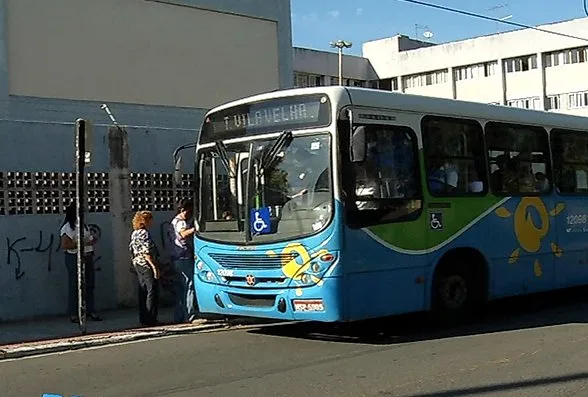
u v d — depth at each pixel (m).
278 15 19.75
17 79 15.27
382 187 10.48
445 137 11.48
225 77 18.62
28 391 8.35
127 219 14.52
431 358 9.42
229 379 8.59
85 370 9.37
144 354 10.30
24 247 13.30
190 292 12.73
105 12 16.59
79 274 11.63
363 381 8.29
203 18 18.27
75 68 16.09
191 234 12.77
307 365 9.20
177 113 17.67
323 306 9.85
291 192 10.18
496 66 57.84
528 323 12.03
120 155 14.48
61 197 13.77
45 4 15.70
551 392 7.69
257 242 10.33
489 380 8.22
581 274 13.70
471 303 11.97
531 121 12.99
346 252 9.93
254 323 12.77
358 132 9.84
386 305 10.43
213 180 11.11
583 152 14.02
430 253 11.05
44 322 12.91
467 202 11.66
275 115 10.51
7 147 13.17
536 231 12.83
